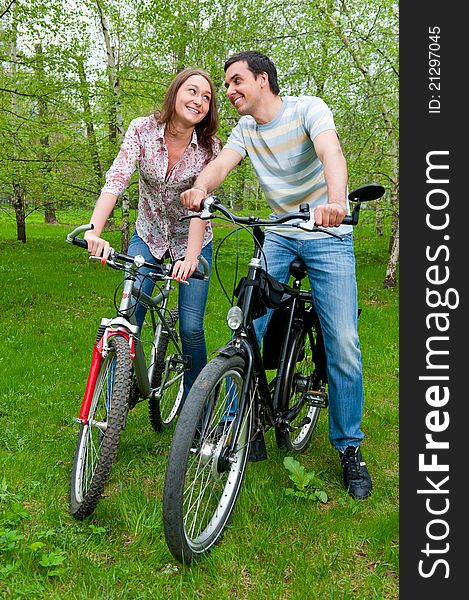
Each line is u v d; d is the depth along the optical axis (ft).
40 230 71.97
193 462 7.72
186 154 10.06
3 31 31.68
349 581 7.03
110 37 36.52
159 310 10.55
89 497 7.92
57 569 6.95
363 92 32.83
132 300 9.50
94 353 8.66
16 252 48.73
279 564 7.25
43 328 22.07
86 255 47.14
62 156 36.45
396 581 7.20
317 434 11.89
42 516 8.16
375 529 8.13
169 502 6.83
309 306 10.39
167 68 36.01
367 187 7.07
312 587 6.85
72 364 16.97
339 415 9.56
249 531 8.08
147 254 10.57
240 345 8.14
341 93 33.40
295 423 10.71
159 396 10.93
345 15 31.50
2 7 31.22
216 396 7.81
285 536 7.95
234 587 6.96
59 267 40.22
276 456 10.39
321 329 9.68
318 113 8.62
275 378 9.91
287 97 9.13
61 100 33.71
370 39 31.32
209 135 10.12
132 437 11.27
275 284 8.60
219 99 35.12
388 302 30.71
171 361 11.12
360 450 10.73
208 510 8.25
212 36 35.73
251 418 8.63
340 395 9.46
